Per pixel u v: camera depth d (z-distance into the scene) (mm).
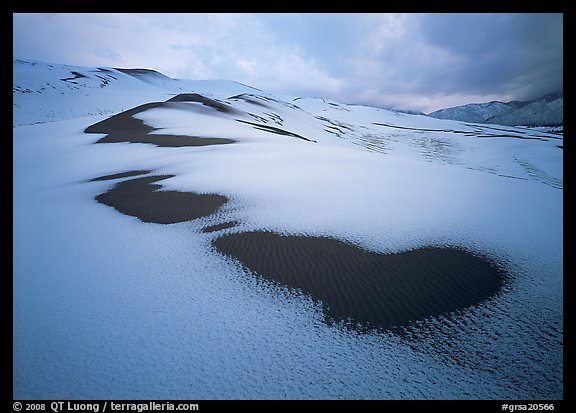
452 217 10602
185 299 6277
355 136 94250
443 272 7336
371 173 16594
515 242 8891
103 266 7621
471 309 6070
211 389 4414
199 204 12055
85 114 77562
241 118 55344
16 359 4812
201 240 9016
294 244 8633
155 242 8953
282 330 5445
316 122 99000
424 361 4891
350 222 10039
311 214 10703
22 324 5551
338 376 4621
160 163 19906
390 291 6590
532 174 39750
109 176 17672
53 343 5129
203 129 35375
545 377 4656
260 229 9617
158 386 4445
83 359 4836
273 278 7031
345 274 7195
